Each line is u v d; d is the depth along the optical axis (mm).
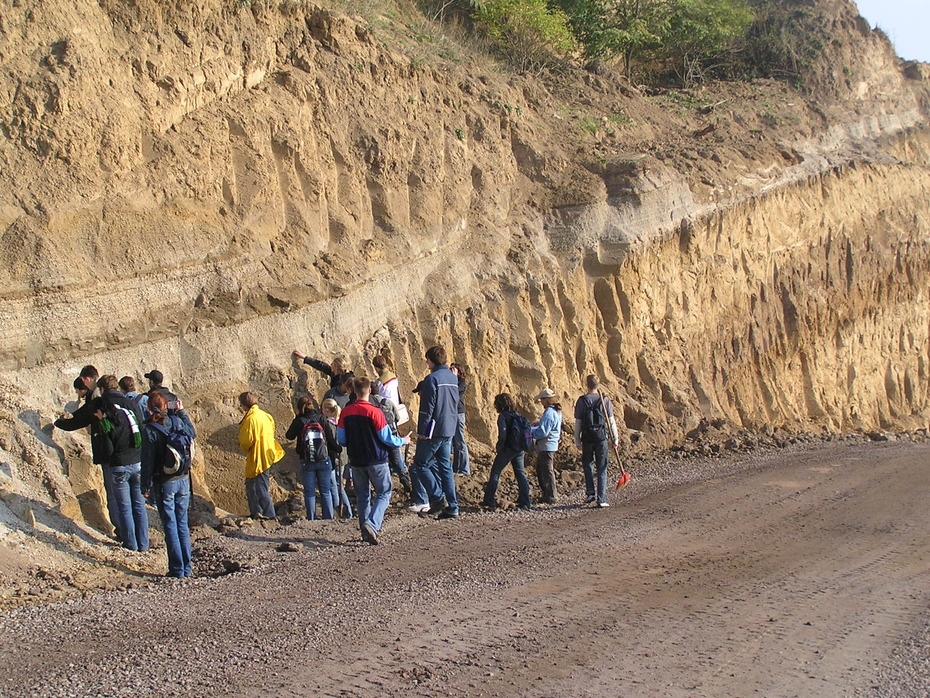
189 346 12680
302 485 12617
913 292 27438
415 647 6438
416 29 19734
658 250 19672
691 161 21406
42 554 8852
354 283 14750
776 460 16594
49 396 11172
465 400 15961
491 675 5949
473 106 18812
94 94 12180
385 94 16734
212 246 13086
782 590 8039
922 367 27438
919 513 11453
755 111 26141
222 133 13672
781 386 22641
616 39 25578
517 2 22328
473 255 17266
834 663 6328
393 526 11039
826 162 25375
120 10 12977
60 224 11633
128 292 12094
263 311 13508
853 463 15852
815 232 24312
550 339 17578
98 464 9992
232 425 12758
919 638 6891
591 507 12562
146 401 10383
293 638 6598
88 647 6449
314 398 13531
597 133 21125
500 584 8141
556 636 6727
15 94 11633
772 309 22594
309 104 15266
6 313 10984
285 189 14391
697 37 27781
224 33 14203
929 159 31094
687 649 6512
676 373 19500
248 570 8938
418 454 11664
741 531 10516
